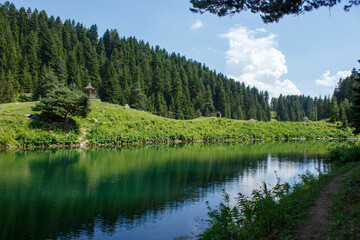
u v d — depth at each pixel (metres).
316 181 14.06
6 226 11.79
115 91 87.00
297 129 93.50
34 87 80.62
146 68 124.06
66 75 93.12
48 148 41.78
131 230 11.62
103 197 16.56
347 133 92.94
